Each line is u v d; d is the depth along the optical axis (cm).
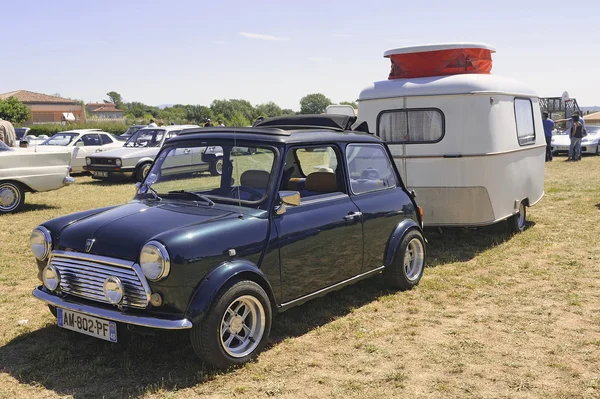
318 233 498
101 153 1700
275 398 390
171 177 516
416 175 799
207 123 1969
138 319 397
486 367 436
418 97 787
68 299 443
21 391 403
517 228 904
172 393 394
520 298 600
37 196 1412
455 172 776
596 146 2317
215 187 494
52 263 450
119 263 409
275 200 468
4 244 872
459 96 766
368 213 559
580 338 490
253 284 436
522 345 477
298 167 553
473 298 603
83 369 434
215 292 407
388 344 482
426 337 497
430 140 787
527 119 916
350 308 570
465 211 784
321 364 443
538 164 966
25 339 497
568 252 782
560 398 387
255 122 691
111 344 478
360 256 552
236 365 430
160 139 1745
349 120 676
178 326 391
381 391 399
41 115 7600
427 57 809
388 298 600
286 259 470
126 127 4225
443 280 663
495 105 794
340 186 546
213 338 410
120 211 474
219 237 423
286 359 451
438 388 402
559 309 564
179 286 398
